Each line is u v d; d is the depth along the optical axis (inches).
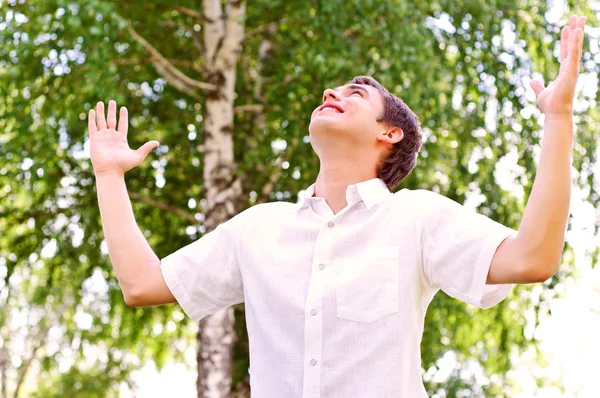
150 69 291.1
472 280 64.6
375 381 64.5
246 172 289.7
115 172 73.8
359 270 66.8
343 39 253.8
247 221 73.0
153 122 300.4
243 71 303.1
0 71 258.5
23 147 265.7
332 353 65.5
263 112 285.7
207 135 270.8
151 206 307.0
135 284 72.5
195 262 73.0
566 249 285.4
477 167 286.2
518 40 288.8
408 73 254.7
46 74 265.3
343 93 77.1
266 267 69.5
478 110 285.3
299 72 262.8
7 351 520.1
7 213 295.1
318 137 73.7
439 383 323.0
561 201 60.4
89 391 483.5
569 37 62.5
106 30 247.3
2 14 253.4
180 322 317.7
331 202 73.0
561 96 61.5
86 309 319.6
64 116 265.3
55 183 292.0
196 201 303.0
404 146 76.4
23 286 319.3
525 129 283.7
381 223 68.7
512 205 288.4
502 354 312.7
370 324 65.4
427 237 67.4
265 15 282.4
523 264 61.7
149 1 276.5
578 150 281.0
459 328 314.5
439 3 269.7
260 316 68.8
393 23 255.9
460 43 284.4
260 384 68.1
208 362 258.2
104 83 244.7
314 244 69.6
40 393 531.5
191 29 285.4
